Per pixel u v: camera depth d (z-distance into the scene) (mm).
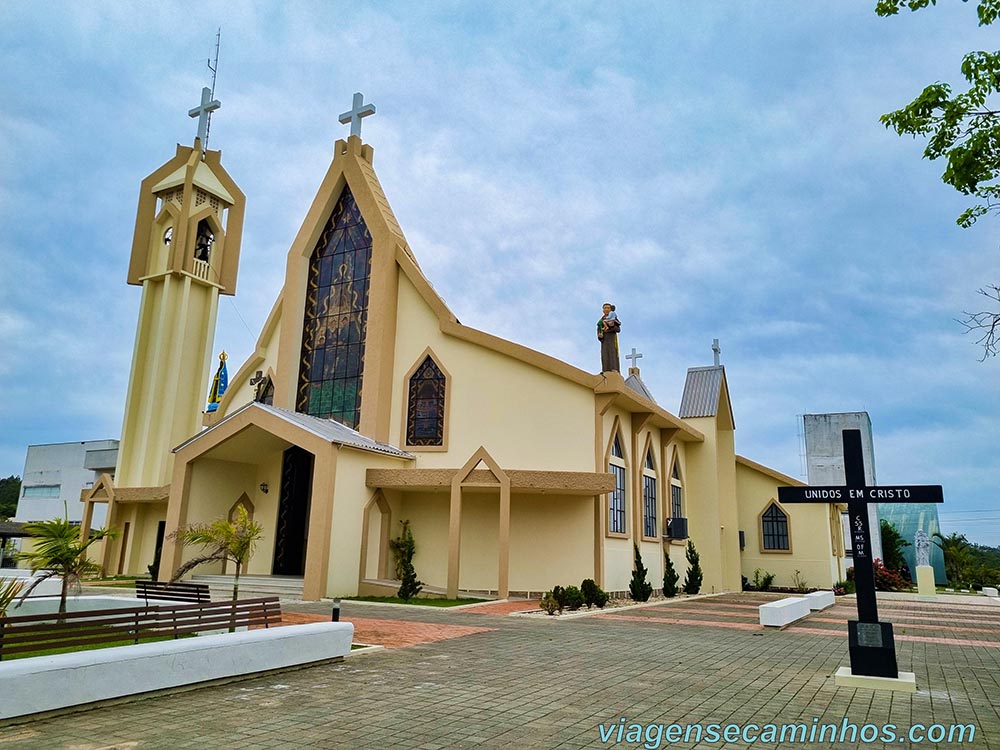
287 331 25812
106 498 28266
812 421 57031
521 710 7398
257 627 12984
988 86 7621
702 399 31969
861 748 6461
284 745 6039
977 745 6625
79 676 6879
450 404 22625
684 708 7684
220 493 22719
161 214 32438
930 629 17344
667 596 24875
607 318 23016
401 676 9000
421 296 23859
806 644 13016
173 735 6242
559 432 21359
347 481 19891
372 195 25078
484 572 20984
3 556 30594
